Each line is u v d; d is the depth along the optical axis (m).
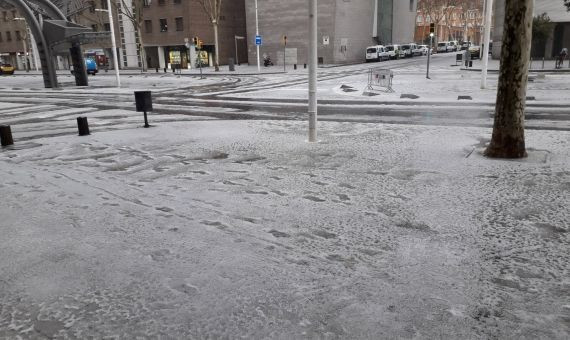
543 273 3.80
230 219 5.21
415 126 11.47
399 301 3.40
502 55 7.48
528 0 7.07
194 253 4.32
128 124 13.27
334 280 3.74
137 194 6.27
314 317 3.22
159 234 4.81
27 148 9.88
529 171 6.88
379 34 58.47
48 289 3.73
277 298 3.48
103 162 8.35
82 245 4.58
